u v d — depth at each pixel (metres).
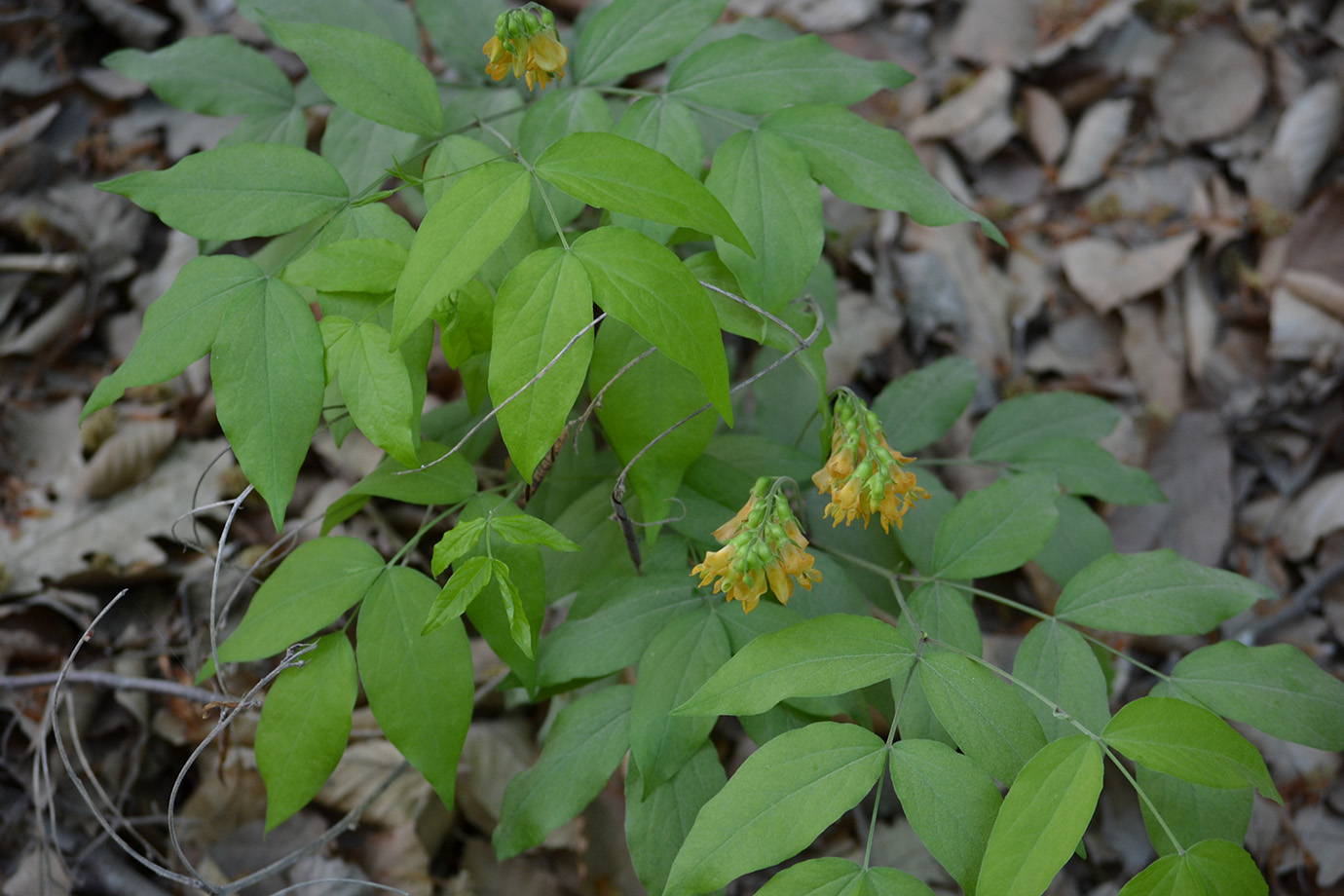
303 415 0.47
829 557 0.55
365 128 0.56
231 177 0.50
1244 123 1.03
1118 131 1.04
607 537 0.58
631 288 0.45
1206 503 0.88
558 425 0.44
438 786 0.50
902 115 1.04
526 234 0.52
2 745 0.67
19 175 0.84
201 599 0.72
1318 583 0.83
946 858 0.46
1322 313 0.95
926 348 0.94
